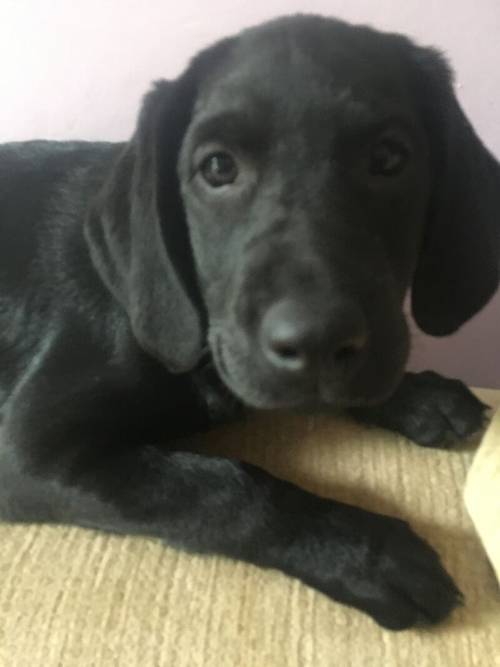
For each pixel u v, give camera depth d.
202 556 0.22
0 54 0.31
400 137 0.21
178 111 0.23
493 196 0.24
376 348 0.19
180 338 0.23
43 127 0.33
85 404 0.24
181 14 0.31
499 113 0.32
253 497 0.22
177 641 0.19
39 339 0.26
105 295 0.25
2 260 0.27
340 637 0.19
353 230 0.20
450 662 0.19
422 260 0.23
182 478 0.23
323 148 0.20
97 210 0.24
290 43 0.22
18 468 0.23
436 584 0.20
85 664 0.19
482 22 0.31
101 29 0.31
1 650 0.19
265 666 0.19
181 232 0.23
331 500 0.22
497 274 0.24
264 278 0.19
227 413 0.27
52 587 0.21
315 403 0.20
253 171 0.21
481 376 0.37
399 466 0.25
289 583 0.21
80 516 0.23
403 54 0.23
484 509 0.21
